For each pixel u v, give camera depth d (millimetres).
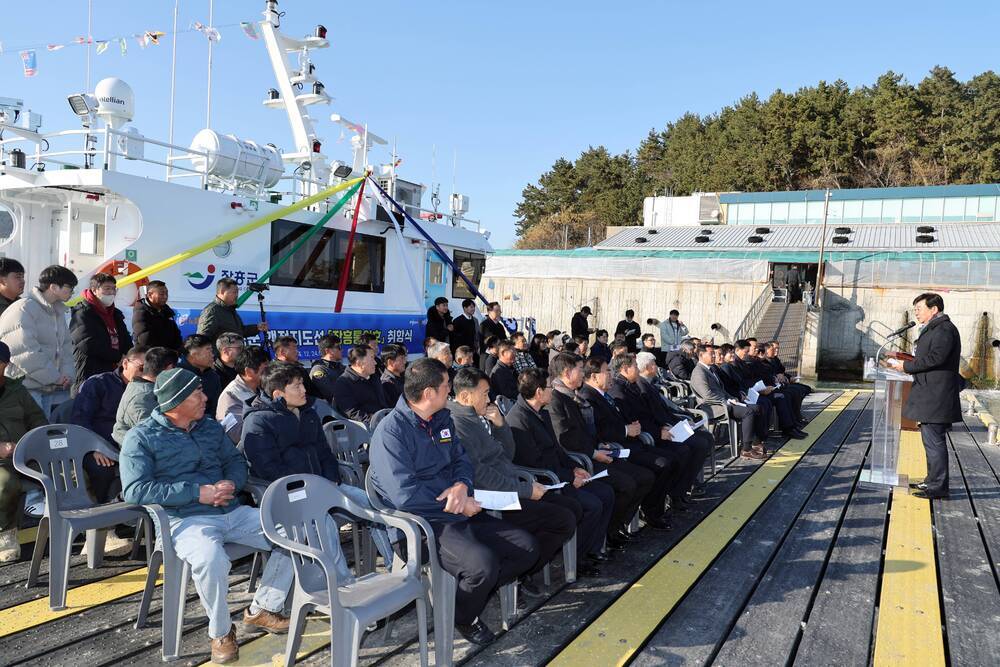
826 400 13367
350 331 8992
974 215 33875
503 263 33250
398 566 3146
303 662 2863
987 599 3750
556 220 58500
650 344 10383
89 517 3256
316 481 2908
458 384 3732
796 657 3045
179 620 2855
